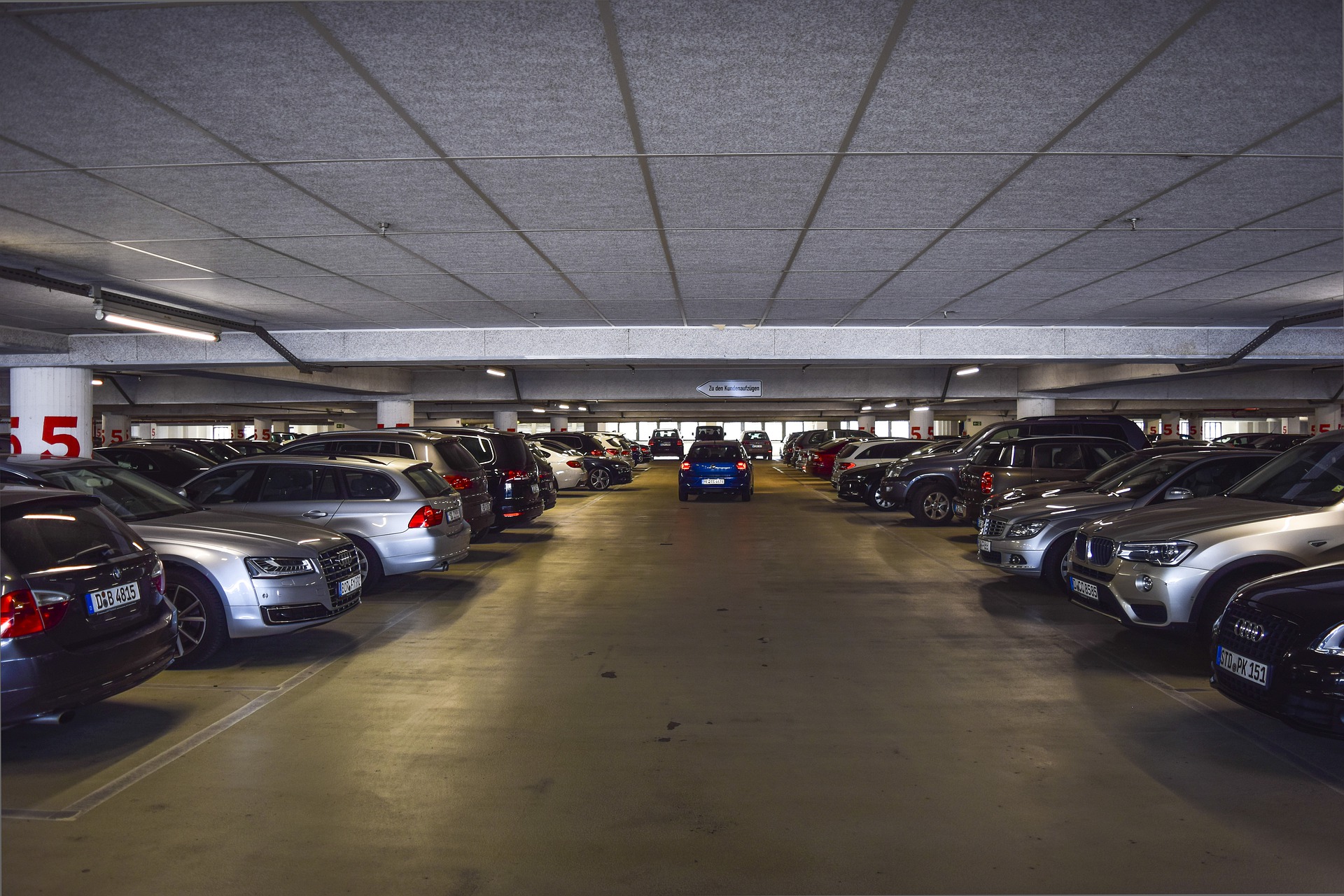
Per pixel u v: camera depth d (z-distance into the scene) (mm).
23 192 6648
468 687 5789
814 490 25875
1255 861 3385
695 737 4824
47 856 3445
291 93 4812
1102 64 4488
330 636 7215
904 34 4172
